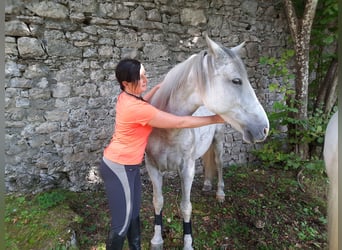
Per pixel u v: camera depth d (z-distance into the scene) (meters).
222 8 3.50
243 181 3.38
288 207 2.78
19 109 2.66
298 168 3.71
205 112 2.25
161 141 1.70
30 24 2.56
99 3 2.82
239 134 3.93
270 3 3.81
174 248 2.10
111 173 1.47
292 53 3.55
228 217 2.57
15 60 2.57
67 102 2.84
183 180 1.83
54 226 2.07
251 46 3.79
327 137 1.66
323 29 3.77
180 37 3.33
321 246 2.21
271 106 4.08
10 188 2.72
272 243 2.23
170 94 1.62
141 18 3.04
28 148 2.75
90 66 2.89
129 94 1.43
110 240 1.53
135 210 1.61
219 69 1.32
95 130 3.01
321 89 3.93
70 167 2.94
